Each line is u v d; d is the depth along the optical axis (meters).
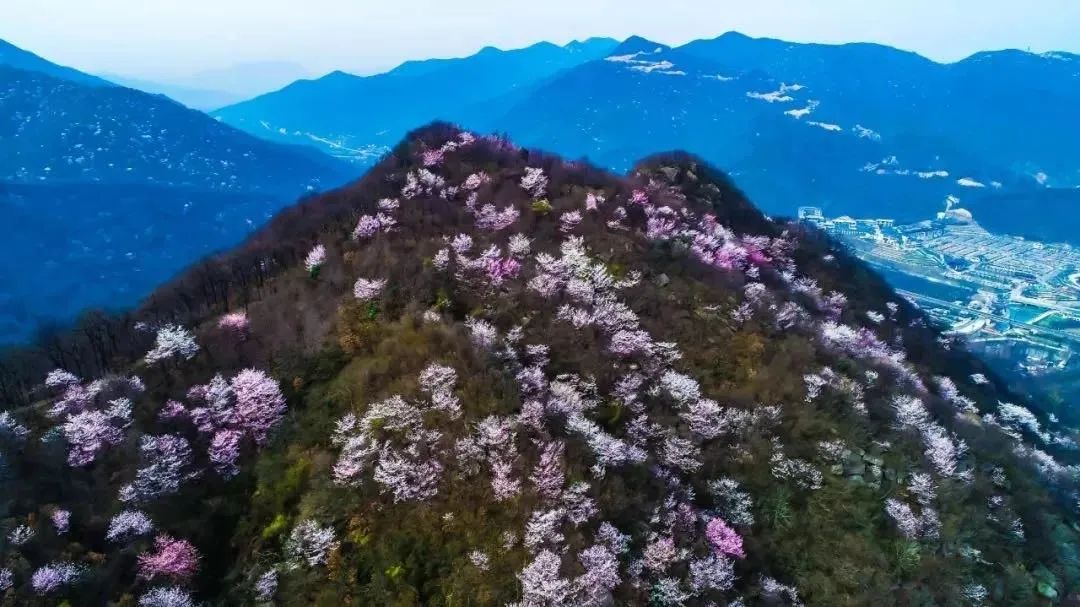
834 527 33.38
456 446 31.31
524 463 30.81
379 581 27.55
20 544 28.14
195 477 32.47
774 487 34.53
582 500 29.67
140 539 29.58
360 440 31.84
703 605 28.23
